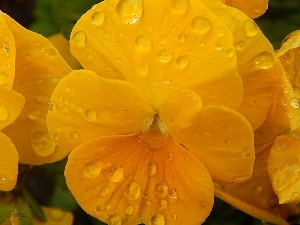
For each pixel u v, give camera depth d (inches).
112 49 5.5
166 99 5.4
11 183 5.8
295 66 6.0
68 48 6.9
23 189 7.0
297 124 5.6
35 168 7.1
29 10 11.2
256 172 6.3
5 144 5.7
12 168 5.8
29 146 6.1
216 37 5.2
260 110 5.7
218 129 5.3
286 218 6.7
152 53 5.4
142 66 5.4
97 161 5.7
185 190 5.8
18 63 5.8
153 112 5.4
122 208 5.9
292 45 5.7
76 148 5.5
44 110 6.0
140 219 5.9
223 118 5.2
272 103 5.8
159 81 5.4
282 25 8.6
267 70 5.5
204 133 5.4
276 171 6.0
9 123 5.7
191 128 5.4
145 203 5.9
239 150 5.3
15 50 5.6
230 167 5.5
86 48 5.5
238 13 5.4
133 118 5.5
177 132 5.5
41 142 6.0
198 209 5.8
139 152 5.8
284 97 5.6
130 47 5.4
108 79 5.2
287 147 6.0
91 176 5.7
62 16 8.4
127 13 5.4
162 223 5.9
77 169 5.6
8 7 11.2
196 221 5.8
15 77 5.9
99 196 5.8
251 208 6.3
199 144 5.5
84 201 5.8
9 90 5.6
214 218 8.1
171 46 5.3
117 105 5.4
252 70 5.5
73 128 5.5
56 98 5.4
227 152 5.4
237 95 5.3
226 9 5.3
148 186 5.9
